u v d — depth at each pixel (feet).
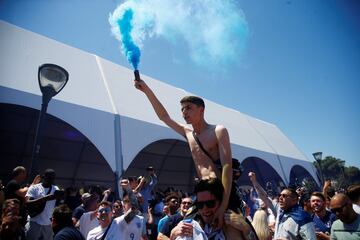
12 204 10.77
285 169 69.36
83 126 34.86
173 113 50.06
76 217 19.74
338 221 11.07
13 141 39.29
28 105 31.19
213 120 62.28
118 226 14.35
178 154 58.80
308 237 12.10
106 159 35.04
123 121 39.06
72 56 43.73
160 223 15.23
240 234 5.92
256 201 31.37
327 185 19.92
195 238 5.58
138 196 19.74
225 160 6.37
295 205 13.19
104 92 41.70
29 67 34.55
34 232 17.13
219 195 5.92
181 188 64.44
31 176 15.15
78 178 47.01
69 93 36.37
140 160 54.75
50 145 41.93
